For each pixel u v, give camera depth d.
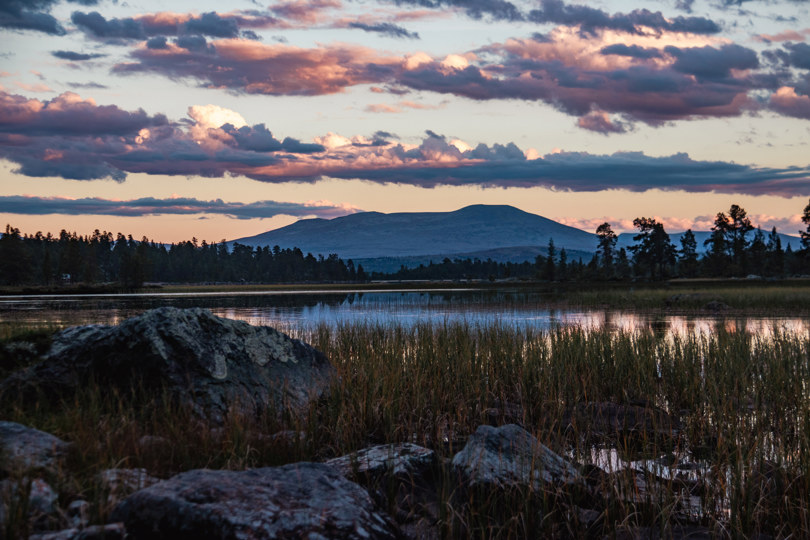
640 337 16.52
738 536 5.21
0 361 9.37
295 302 56.84
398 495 5.88
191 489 4.25
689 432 8.49
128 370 8.38
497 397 10.66
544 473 5.88
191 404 7.93
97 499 4.52
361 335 17.72
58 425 6.82
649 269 136.00
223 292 100.12
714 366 12.73
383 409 8.67
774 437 7.76
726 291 50.91
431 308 42.47
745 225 121.12
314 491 4.66
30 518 4.23
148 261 164.25
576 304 46.38
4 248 126.75
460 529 5.16
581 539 5.26
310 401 8.94
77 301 60.00
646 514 5.70
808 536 5.29
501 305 45.97
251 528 3.99
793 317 32.78
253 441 6.80
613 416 9.52
